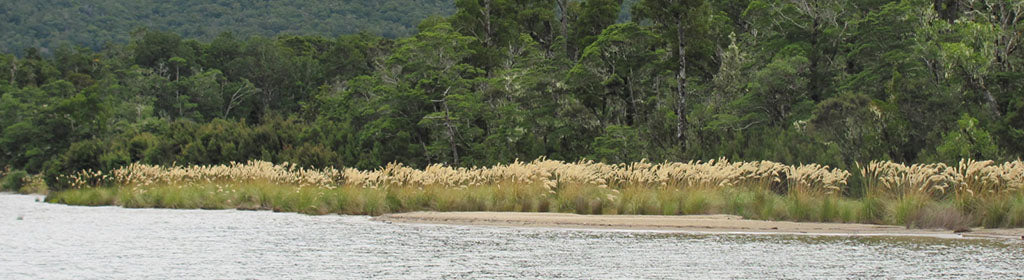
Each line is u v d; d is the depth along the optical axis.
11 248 15.82
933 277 11.38
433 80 59.59
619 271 12.22
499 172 29.52
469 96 58.56
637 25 54.88
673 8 46.53
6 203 38.12
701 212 23.83
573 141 54.38
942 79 42.22
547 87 58.19
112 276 12.05
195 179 37.50
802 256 13.91
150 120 103.44
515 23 71.62
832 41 52.72
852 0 52.97
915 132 35.00
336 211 27.70
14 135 94.25
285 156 54.97
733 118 46.03
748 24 66.69
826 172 22.30
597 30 66.50
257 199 31.98
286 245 16.22
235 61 144.62
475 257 14.09
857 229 18.89
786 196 23.83
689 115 48.88
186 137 62.09
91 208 32.16
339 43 127.50
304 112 91.56
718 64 56.75
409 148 57.22
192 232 19.39
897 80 36.59
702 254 14.30
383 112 59.00
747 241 16.52
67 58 161.88
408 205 27.38
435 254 14.54
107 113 99.69
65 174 54.09
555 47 70.06
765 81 49.19
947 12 47.94
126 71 136.00
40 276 12.04
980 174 19.97
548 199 26.11
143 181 37.78
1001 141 32.50
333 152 55.44
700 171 26.23
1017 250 14.61
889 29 49.69
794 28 54.91
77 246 16.22
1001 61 37.84
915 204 19.70
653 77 57.41
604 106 57.00
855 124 34.12
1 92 127.94
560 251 14.91
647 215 23.52
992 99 36.09
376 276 11.92
